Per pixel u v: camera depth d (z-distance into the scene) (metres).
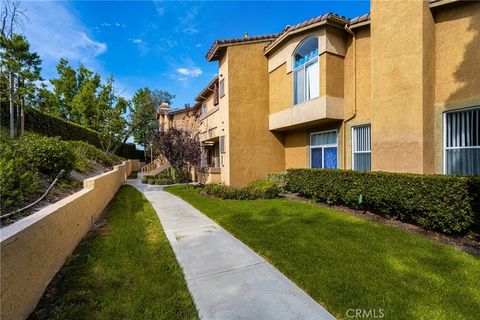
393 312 2.86
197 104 22.36
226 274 3.93
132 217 7.44
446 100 6.62
